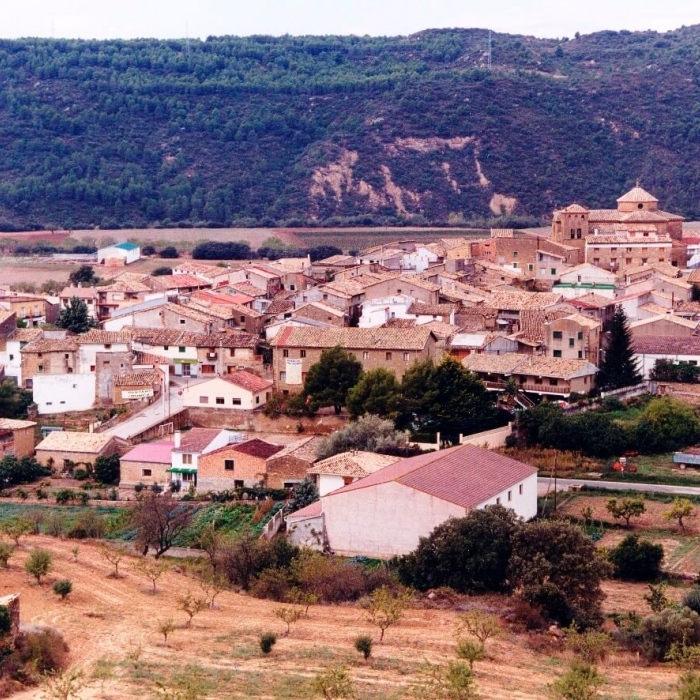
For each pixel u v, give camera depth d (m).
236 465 167.88
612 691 99.19
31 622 111.69
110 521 158.50
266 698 95.25
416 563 129.25
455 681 93.56
